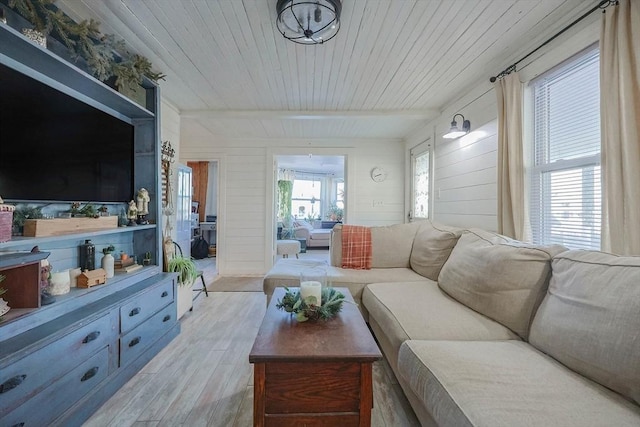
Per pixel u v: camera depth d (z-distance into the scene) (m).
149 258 2.60
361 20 1.98
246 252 5.29
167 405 1.74
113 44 2.00
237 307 3.46
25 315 1.44
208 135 5.11
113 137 2.30
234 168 5.31
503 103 2.42
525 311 1.56
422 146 4.52
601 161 1.56
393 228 3.39
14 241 1.40
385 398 1.82
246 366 2.17
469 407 0.97
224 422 1.60
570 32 1.89
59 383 1.45
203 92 3.25
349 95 3.32
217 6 1.85
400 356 1.48
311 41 2.12
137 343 2.08
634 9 1.43
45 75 1.78
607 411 0.93
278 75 2.83
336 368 1.24
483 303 1.76
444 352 1.33
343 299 1.72
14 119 1.58
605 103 1.54
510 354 1.31
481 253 1.92
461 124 3.23
